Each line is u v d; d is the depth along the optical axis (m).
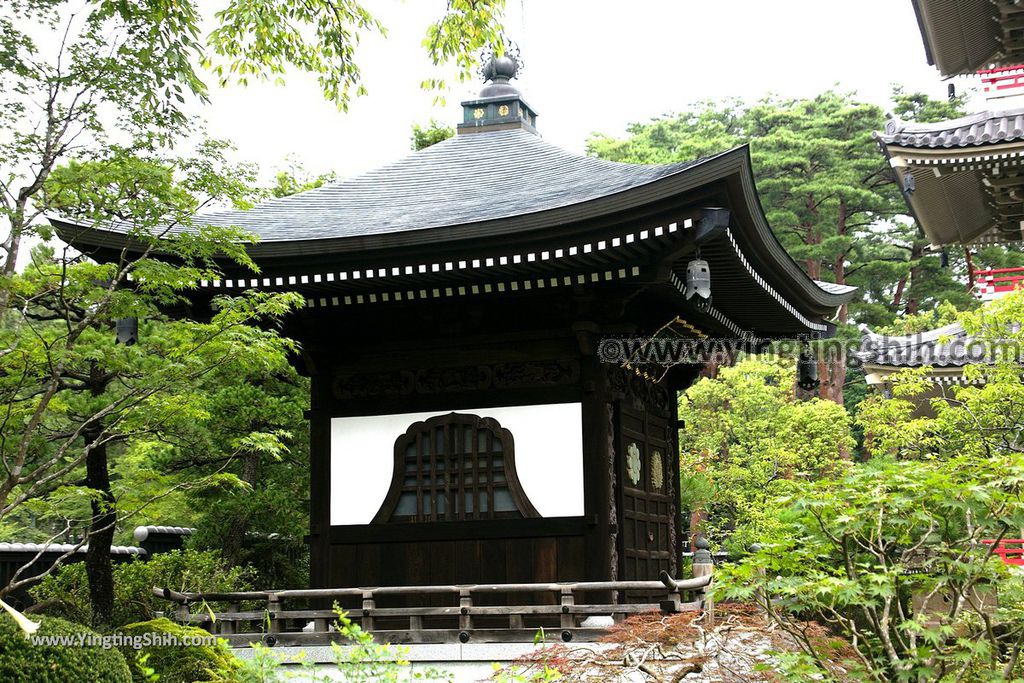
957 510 6.68
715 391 28.59
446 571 12.41
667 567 14.23
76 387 13.27
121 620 15.01
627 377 13.36
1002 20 18.97
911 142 17.98
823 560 7.62
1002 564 6.67
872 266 41.50
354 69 11.84
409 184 14.44
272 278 11.90
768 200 43.28
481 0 11.48
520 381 12.58
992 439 15.19
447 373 12.88
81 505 20.27
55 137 10.23
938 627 6.69
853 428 36.50
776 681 7.46
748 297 13.47
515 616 11.02
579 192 11.90
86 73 9.95
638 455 13.58
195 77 10.12
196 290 12.23
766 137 42.50
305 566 20.98
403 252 11.38
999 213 20.61
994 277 19.31
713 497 25.33
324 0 11.25
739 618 8.05
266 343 10.96
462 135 16.12
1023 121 17.78
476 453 12.52
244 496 17.42
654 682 8.41
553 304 12.36
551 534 12.02
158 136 10.52
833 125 43.81
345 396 13.27
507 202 12.40
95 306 11.45
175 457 16.94
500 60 16.39
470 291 11.98
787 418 27.86
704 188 10.22
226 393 16.72
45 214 10.62
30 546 16.88
